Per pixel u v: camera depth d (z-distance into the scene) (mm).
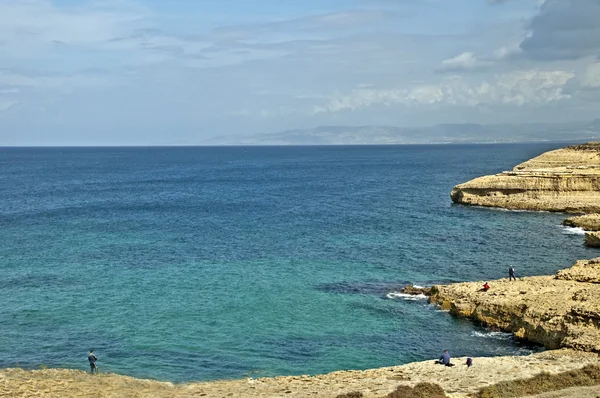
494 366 32469
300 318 45281
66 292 52500
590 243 70500
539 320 39406
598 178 100500
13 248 71812
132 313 46656
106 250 70688
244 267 61656
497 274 57875
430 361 34750
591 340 34844
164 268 61438
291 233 81938
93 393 28875
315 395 28438
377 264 62500
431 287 51094
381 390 28797
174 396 29016
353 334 41906
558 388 28500
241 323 44312
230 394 29375
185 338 41375
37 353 38750
